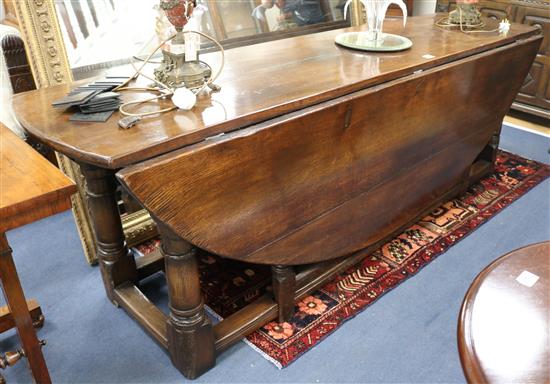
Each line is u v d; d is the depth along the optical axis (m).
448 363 1.53
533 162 2.79
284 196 1.44
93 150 1.09
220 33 2.41
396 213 1.97
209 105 1.35
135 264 1.78
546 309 0.85
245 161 1.28
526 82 3.21
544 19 2.99
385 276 1.91
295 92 1.45
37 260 2.07
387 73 1.63
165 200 1.15
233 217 1.33
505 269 0.94
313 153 1.46
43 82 1.86
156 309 1.65
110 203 1.63
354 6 2.90
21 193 0.98
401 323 1.69
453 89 1.89
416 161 1.93
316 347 1.59
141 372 1.53
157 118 1.27
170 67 1.42
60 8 1.91
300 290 1.72
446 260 2.00
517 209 2.35
